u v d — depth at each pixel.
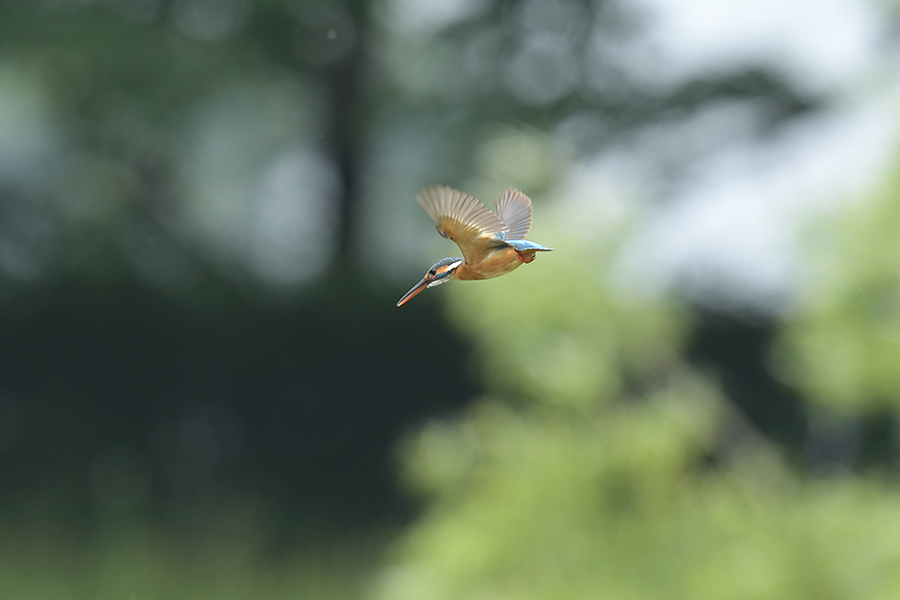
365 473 16.25
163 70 13.93
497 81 14.97
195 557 12.15
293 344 16.52
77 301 15.77
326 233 17.94
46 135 15.73
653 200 13.60
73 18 13.62
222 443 16.44
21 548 11.75
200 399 16.41
